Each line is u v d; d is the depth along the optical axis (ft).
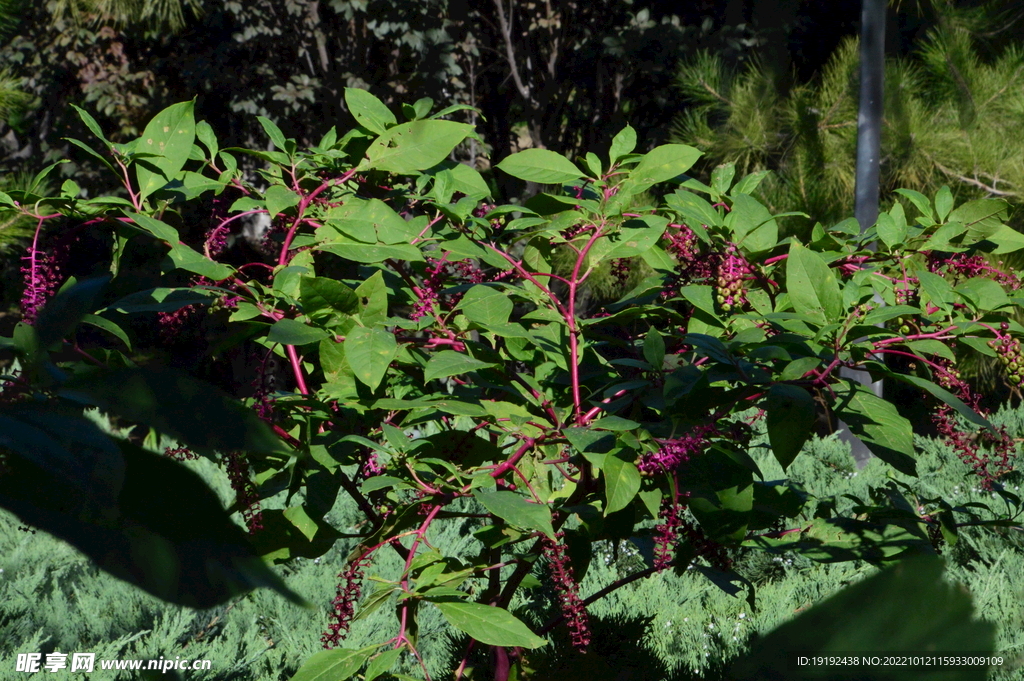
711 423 6.54
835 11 31.99
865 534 7.86
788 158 24.77
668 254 8.06
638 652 8.50
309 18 33.73
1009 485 14.60
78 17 33.86
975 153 22.27
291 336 6.47
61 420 1.57
